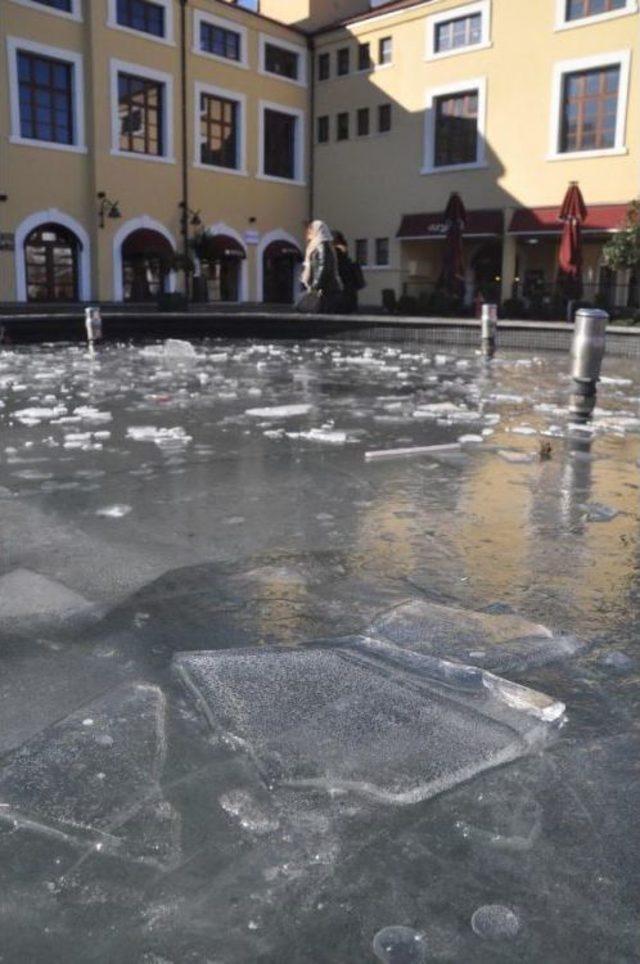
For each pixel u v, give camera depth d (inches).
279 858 53.1
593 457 183.9
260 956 45.8
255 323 638.5
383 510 139.1
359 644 85.5
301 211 1178.0
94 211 920.9
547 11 912.3
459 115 1020.5
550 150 933.8
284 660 81.0
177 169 997.2
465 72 990.4
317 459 180.9
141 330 614.2
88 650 84.3
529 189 959.0
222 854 53.4
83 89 893.8
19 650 84.0
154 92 969.5
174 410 256.5
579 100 917.2
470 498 147.2
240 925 47.8
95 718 70.2
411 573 108.7
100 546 118.1
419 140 1048.2
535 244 1017.5
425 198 1056.8
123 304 920.3
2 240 850.1
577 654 84.3
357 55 1101.7
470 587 103.7
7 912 48.8
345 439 205.0
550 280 1010.7
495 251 1041.5
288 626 91.0
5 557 112.9
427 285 1123.3
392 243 1097.4
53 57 863.7
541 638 87.4
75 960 45.4
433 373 386.0
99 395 293.0
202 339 627.2
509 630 89.6
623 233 757.9
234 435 211.2
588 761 64.2
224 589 102.0
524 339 555.8
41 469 168.2
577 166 918.4
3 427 220.2
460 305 937.5
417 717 69.6
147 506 140.2
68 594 99.4
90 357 459.2
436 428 224.2
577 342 225.8
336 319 621.6
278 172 1152.2
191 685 75.8
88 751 65.0
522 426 228.8
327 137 1155.9
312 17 1183.6
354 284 768.3
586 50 890.7
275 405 270.4
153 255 989.8
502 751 64.9
